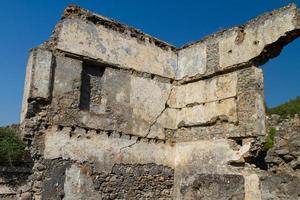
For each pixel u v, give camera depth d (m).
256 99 10.70
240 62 11.37
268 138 10.34
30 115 10.02
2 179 8.88
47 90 10.31
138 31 12.93
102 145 11.12
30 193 9.39
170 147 12.85
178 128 13.05
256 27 11.19
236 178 6.99
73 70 11.05
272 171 9.51
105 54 11.84
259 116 10.56
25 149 9.66
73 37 11.23
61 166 10.18
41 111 10.21
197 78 12.78
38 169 9.77
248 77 11.11
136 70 12.52
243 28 11.59
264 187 8.88
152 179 12.06
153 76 13.00
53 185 9.90
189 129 12.66
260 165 10.82
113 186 11.07
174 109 13.30
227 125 11.35
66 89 10.77
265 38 10.84
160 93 13.04
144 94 12.56
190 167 12.18
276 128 10.38
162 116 12.90
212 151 11.59
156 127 12.62
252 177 10.18
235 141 11.09
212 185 6.96
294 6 10.30
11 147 9.25
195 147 12.21
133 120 12.05
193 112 12.66
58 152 10.23
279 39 10.51
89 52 11.47
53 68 10.66
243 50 11.38
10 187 8.99
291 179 8.27
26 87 10.46
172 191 12.52
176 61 13.84
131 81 12.31
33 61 10.27
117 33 12.31
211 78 12.35
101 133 11.20
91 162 10.77
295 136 9.20
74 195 10.23
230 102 11.45
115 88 11.87
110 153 11.24
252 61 11.09
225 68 11.82
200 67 12.77
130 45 12.58
